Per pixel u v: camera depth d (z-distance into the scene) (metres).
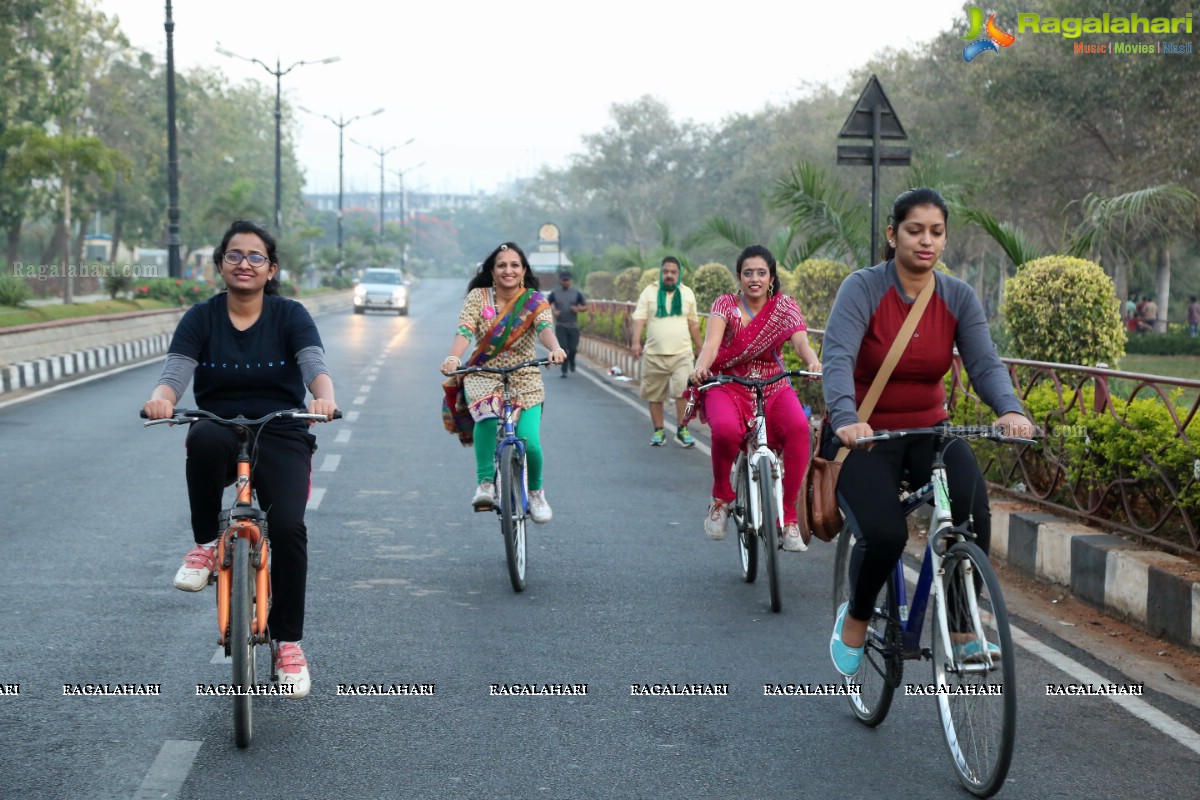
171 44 42.94
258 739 5.54
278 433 5.89
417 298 96.88
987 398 5.33
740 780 5.16
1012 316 12.16
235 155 114.88
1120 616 7.87
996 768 4.78
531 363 8.62
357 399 21.52
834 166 55.31
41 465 13.41
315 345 5.92
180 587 5.93
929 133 49.84
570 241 157.88
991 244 51.22
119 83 81.25
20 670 6.47
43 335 25.84
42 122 60.84
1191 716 6.05
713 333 8.71
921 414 5.53
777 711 6.07
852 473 5.54
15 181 40.00
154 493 11.77
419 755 5.39
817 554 9.95
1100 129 40.56
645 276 30.06
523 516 8.70
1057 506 9.52
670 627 7.63
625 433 17.67
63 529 10.09
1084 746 5.61
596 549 9.94
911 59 57.72
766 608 8.14
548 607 8.06
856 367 5.55
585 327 38.69
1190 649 7.16
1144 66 35.66
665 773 5.23
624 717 5.95
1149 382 8.52
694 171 118.88
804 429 8.57
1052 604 8.34
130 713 5.85
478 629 7.50
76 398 20.53
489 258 8.84
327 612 7.82
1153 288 59.59
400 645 7.12
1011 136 41.00
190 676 6.43
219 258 5.87
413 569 9.08
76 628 7.28
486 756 5.39
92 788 4.93
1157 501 8.36
